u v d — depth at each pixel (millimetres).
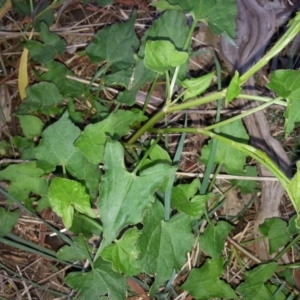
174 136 395
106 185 262
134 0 448
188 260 357
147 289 342
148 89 405
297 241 379
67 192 284
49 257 336
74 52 425
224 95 291
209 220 341
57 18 431
